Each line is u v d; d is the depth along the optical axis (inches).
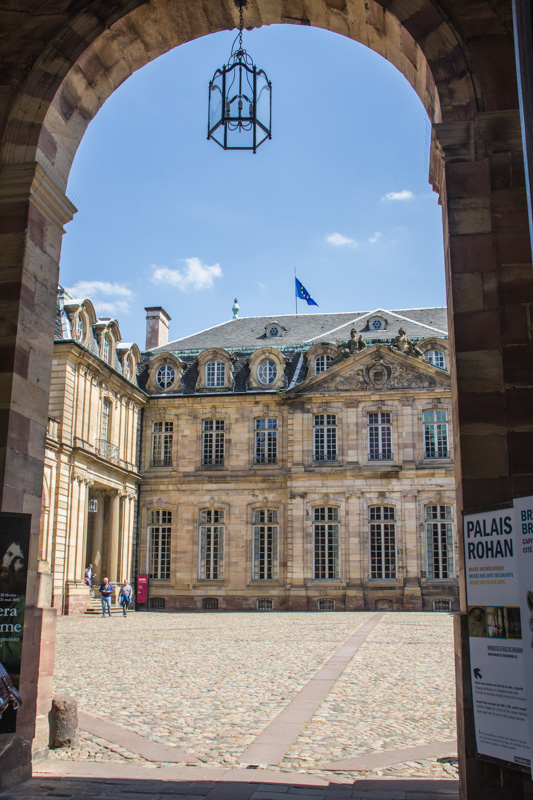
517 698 272.7
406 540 1902.1
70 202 433.4
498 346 343.0
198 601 2003.0
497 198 354.9
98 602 1728.6
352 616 1640.0
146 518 2066.9
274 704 559.8
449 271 361.4
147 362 2187.5
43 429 406.3
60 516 1545.3
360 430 1966.0
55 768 375.2
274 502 2017.7
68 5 415.2
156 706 550.6
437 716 516.7
